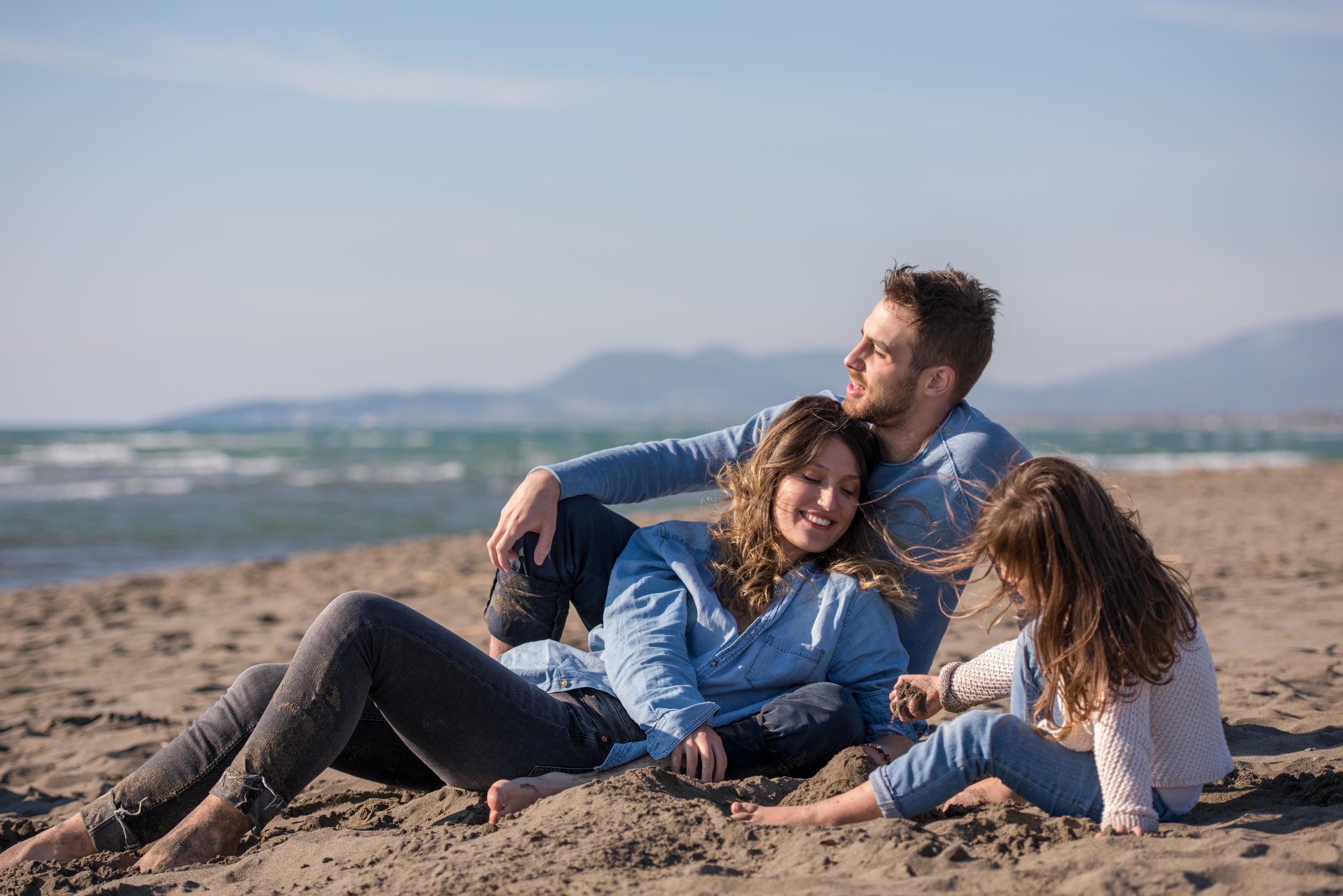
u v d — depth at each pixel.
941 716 3.95
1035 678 2.29
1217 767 2.18
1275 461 36.06
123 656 6.37
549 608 2.93
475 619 7.12
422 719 2.46
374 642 2.36
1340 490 18.31
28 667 6.13
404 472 34.44
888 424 2.86
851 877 1.86
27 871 2.25
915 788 2.18
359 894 1.93
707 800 2.36
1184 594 2.18
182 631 7.29
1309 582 7.15
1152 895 1.68
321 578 10.06
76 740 4.24
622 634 2.68
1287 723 3.41
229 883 2.12
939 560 2.77
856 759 2.42
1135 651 2.05
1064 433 82.25
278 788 2.32
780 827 2.15
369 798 3.04
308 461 42.19
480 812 2.50
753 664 2.69
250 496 23.62
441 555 11.81
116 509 20.22
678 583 2.81
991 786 2.46
